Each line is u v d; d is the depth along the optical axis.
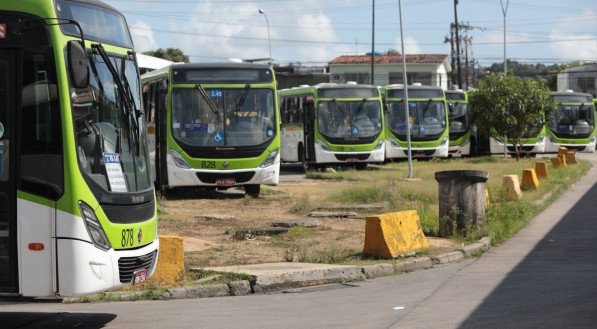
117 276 11.91
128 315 13.80
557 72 137.38
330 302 14.77
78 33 12.05
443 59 119.00
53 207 11.47
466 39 111.56
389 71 119.56
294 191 37.41
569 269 17.75
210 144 32.97
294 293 15.99
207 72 33.38
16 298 11.73
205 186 33.41
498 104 61.78
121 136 12.59
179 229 24.28
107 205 11.85
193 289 15.62
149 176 13.20
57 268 11.47
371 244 19.08
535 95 62.09
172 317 13.55
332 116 51.75
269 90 33.84
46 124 11.55
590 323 12.12
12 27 11.60
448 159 63.44
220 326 12.73
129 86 13.20
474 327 12.08
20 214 11.53
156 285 15.91
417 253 19.61
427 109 59.78
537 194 34.22
